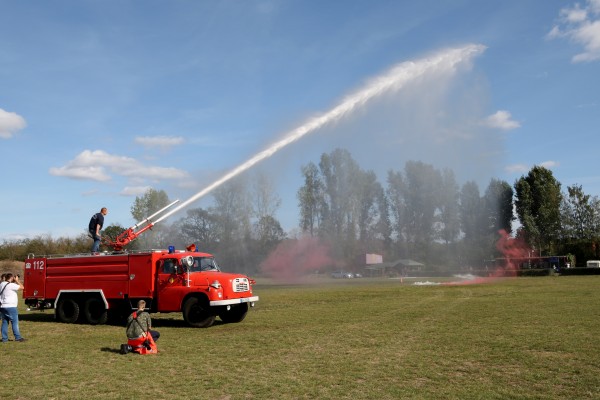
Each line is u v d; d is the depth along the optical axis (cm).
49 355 1208
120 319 2031
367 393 811
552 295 2716
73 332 1656
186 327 1734
